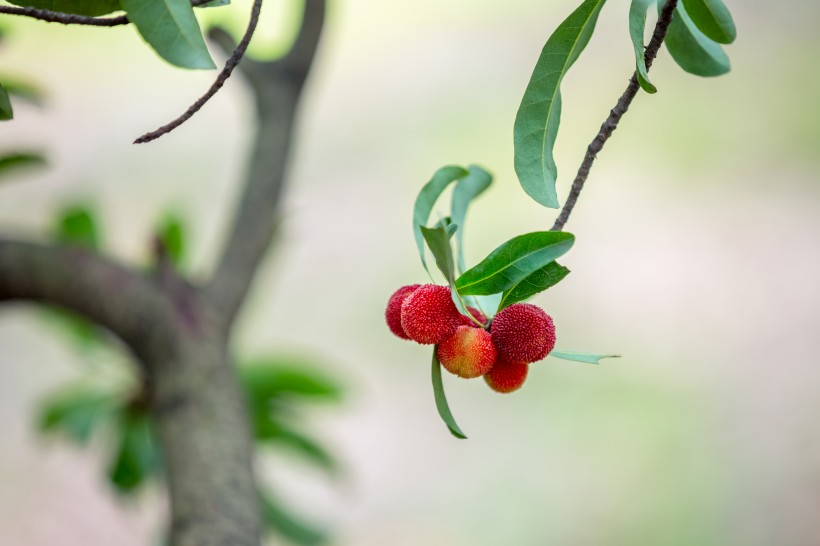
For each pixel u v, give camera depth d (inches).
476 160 227.1
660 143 234.7
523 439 205.3
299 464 190.1
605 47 238.4
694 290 215.6
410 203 221.9
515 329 43.9
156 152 219.0
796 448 199.3
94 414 90.5
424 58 241.9
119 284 74.6
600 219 225.1
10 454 183.6
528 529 196.9
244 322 183.2
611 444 204.8
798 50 244.1
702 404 207.0
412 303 43.4
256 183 84.7
